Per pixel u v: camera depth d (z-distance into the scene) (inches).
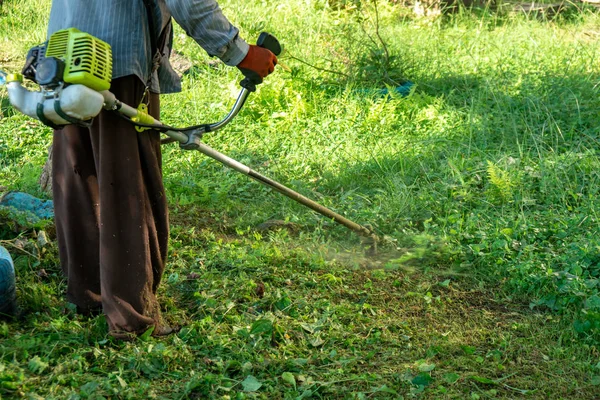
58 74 117.3
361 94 283.7
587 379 133.9
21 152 243.3
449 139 246.4
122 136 129.5
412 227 195.0
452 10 414.6
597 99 263.4
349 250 184.1
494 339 146.0
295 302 154.6
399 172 224.1
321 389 125.7
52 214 185.5
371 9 382.6
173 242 179.9
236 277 164.1
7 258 139.7
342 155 241.4
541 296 162.1
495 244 176.7
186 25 125.5
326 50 322.0
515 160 221.0
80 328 137.3
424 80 299.7
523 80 285.1
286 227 196.1
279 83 285.9
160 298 152.0
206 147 140.6
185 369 129.3
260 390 125.2
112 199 130.3
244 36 338.6
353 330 148.1
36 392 117.7
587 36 367.6
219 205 209.0
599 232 180.5
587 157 222.8
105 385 119.8
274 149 250.5
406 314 156.8
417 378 129.5
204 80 296.4
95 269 142.0
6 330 133.0
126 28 127.6
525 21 392.5
